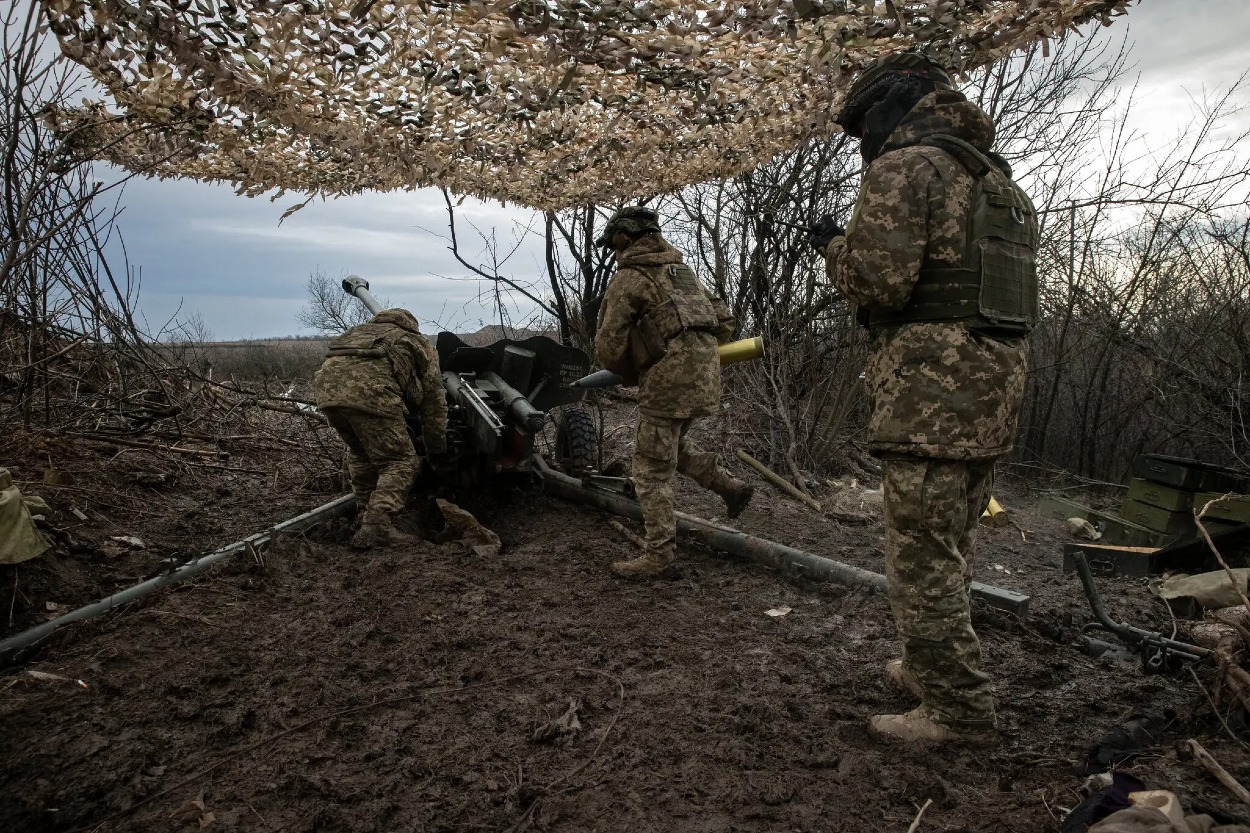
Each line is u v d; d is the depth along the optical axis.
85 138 4.24
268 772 2.40
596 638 3.35
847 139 7.34
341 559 4.29
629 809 2.21
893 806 2.20
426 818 2.18
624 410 8.45
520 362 5.77
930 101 2.39
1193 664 2.93
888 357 2.37
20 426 5.22
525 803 2.25
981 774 2.32
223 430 6.51
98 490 4.87
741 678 2.98
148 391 6.32
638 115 4.03
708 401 4.07
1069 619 3.44
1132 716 2.64
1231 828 1.73
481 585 4.00
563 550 4.60
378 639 3.35
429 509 5.45
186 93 2.87
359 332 4.97
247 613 3.55
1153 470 5.20
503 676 3.02
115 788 2.32
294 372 11.02
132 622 3.36
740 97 3.67
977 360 2.27
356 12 2.48
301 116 3.11
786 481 6.47
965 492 2.41
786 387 7.13
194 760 2.47
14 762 2.43
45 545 3.52
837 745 2.50
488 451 5.26
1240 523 4.54
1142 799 1.81
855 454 7.48
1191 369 6.94
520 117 3.81
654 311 4.01
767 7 2.57
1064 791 2.19
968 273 2.28
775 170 7.55
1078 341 7.72
